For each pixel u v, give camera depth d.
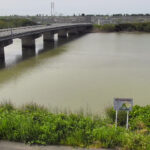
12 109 8.48
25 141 5.19
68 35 71.06
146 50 38.09
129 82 18.83
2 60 28.89
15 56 32.16
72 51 37.06
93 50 38.19
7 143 5.16
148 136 5.54
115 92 16.22
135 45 44.84
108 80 19.44
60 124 5.90
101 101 14.39
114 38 59.62
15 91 16.67
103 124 6.57
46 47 42.72
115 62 27.61
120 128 6.05
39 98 15.09
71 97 15.19
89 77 20.47
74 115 6.92
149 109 8.22
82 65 25.81
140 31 81.25
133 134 5.59
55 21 102.38
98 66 25.28
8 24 66.94
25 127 5.52
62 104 13.86
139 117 7.45
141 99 14.83
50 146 5.08
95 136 5.35
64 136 5.39
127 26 84.38
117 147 5.02
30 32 37.84
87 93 16.00
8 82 19.11
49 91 16.56
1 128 5.45
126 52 35.84
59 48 41.03
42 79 19.88
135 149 4.89
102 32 81.12
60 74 21.64
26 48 39.78
